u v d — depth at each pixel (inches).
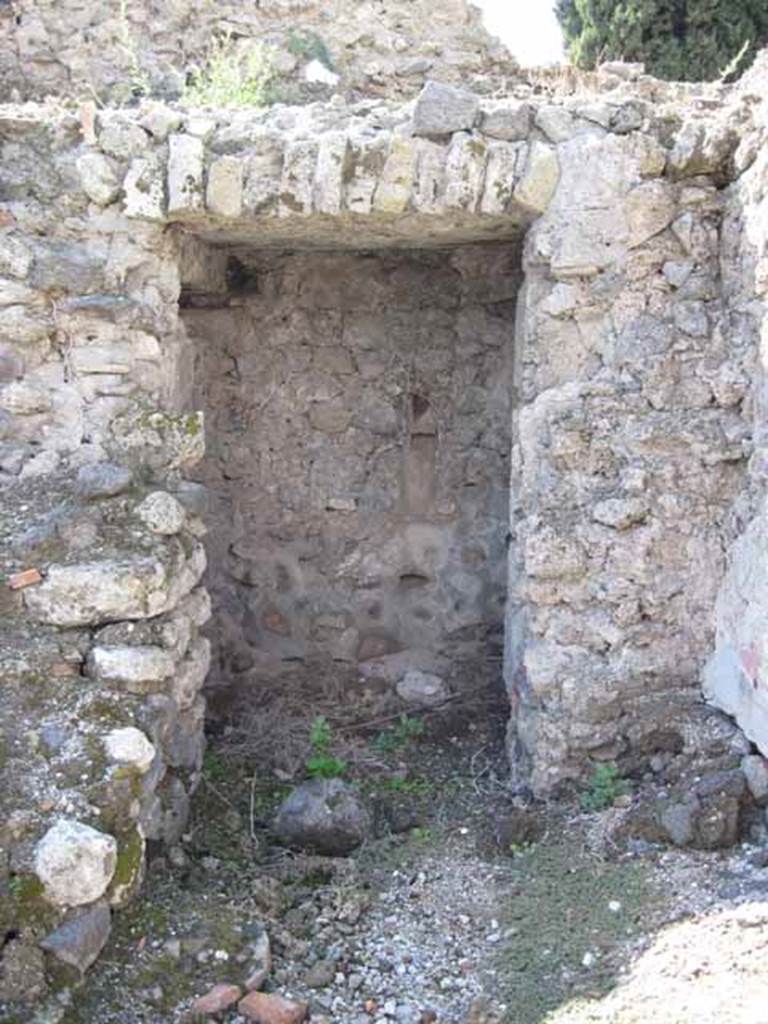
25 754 131.0
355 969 131.6
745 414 158.2
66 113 171.6
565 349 166.1
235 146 168.2
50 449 168.4
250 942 130.5
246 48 247.1
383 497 219.0
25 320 167.3
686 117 167.2
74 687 139.9
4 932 115.6
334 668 219.9
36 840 122.3
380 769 185.8
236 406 217.6
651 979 116.3
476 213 166.7
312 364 217.3
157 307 171.6
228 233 182.9
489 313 212.2
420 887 147.7
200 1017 119.6
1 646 141.9
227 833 161.5
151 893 136.6
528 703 167.9
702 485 160.1
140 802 132.3
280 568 220.4
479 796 173.6
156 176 166.7
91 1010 116.6
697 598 161.5
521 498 170.6
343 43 250.4
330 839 159.0
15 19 249.4
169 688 151.3
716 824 143.2
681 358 162.6
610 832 149.4
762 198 149.0
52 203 168.9
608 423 162.6
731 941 119.0
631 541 161.0
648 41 377.1
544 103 166.7
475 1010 119.8
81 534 153.0
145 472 165.8
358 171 165.0
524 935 132.6
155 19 249.6
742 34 372.2
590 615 162.9
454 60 251.4
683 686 162.9
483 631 216.8
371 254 211.2
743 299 156.6
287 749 191.0
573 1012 114.4
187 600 163.0
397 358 216.4
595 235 162.7
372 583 220.2
